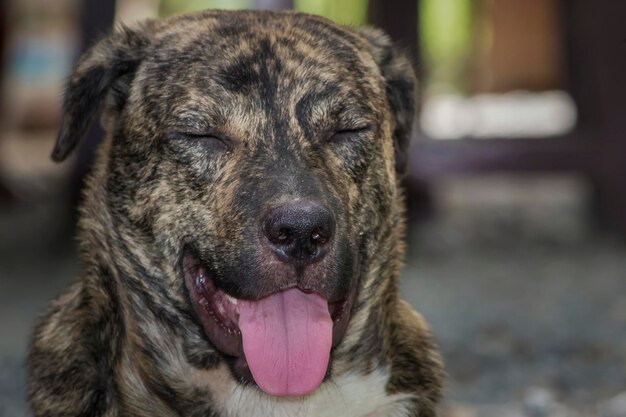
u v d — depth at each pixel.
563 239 15.45
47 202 18.55
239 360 5.32
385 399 5.74
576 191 19.94
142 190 5.52
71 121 6.05
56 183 19.84
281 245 5.05
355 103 5.63
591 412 7.97
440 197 18.48
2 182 18.12
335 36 5.88
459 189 20.78
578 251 14.62
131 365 5.57
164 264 5.49
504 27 28.73
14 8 20.97
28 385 5.73
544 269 13.61
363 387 5.67
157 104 5.55
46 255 14.55
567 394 8.46
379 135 5.78
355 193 5.59
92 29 13.93
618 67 14.86
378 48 6.34
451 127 22.94
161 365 5.56
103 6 13.89
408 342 5.93
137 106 5.66
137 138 5.58
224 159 5.41
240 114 5.43
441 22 29.69
